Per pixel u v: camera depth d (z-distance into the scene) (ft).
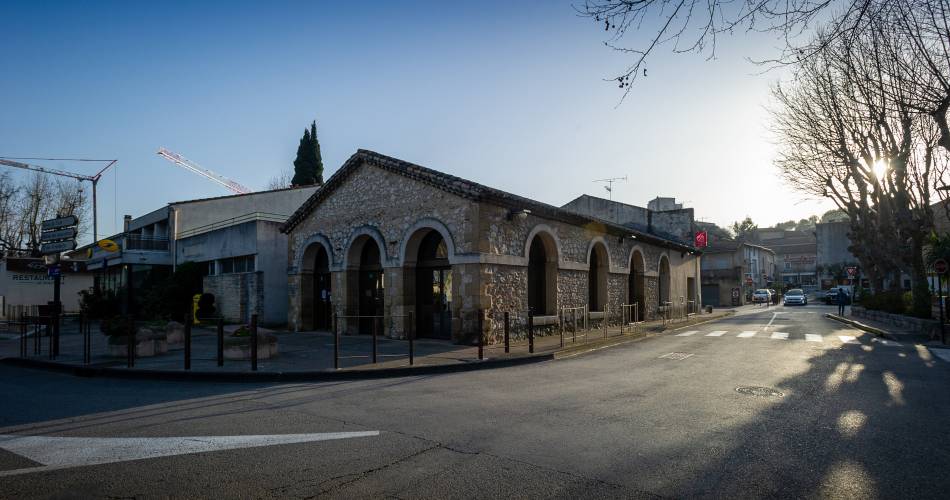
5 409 24.67
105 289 102.73
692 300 104.78
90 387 31.22
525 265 51.98
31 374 37.42
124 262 88.22
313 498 13.51
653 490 13.87
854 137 62.18
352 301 58.65
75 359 41.57
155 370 34.65
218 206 96.37
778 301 185.98
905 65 26.94
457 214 48.21
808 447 17.53
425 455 16.87
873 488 14.02
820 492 13.75
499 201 48.39
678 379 30.83
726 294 166.30
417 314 53.57
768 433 19.21
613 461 16.16
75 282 112.68
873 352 43.27
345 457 16.75
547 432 19.44
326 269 65.00
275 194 98.99
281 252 75.05
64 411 24.13
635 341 54.44
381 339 52.70
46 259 61.31
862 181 69.00
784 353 42.75
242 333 40.65
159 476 15.20
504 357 39.09
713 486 14.14
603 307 68.08
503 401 25.11
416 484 14.39
